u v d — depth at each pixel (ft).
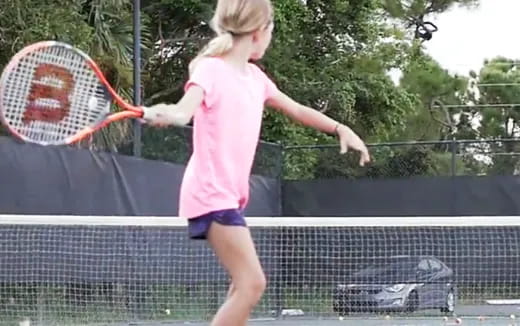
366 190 52.39
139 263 36.27
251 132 10.49
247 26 10.46
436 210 51.39
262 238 39.91
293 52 72.69
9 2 44.39
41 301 33.96
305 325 37.32
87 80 10.94
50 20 45.24
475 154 52.37
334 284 39.96
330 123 11.32
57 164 34.35
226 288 37.17
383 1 86.99
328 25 76.48
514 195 50.19
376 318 39.19
